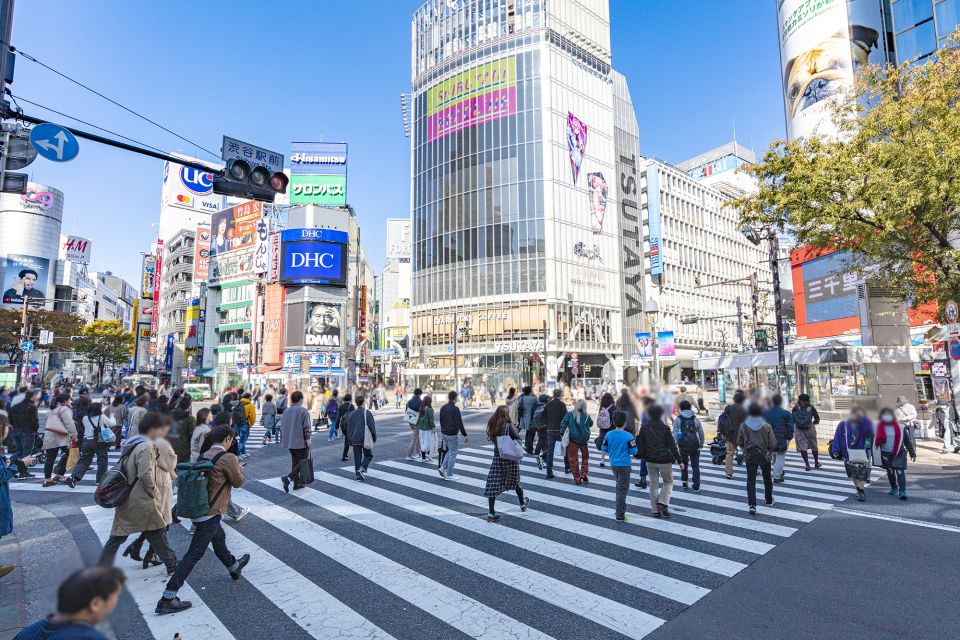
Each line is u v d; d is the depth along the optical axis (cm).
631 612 409
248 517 705
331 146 5369
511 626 387
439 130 5547
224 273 5441
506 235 5012
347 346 4969
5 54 714
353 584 471
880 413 757
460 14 5488
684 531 627
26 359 3919
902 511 719
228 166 714
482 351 4947
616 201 5662
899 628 378
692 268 6512
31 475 1025
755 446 709
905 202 1009
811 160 1194
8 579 488
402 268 9075
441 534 622
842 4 3356
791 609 412
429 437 1197
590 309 5134
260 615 410
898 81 1198
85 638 162
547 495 835
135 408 938
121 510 459
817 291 2270
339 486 909
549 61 5106
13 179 695
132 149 669
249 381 4297
